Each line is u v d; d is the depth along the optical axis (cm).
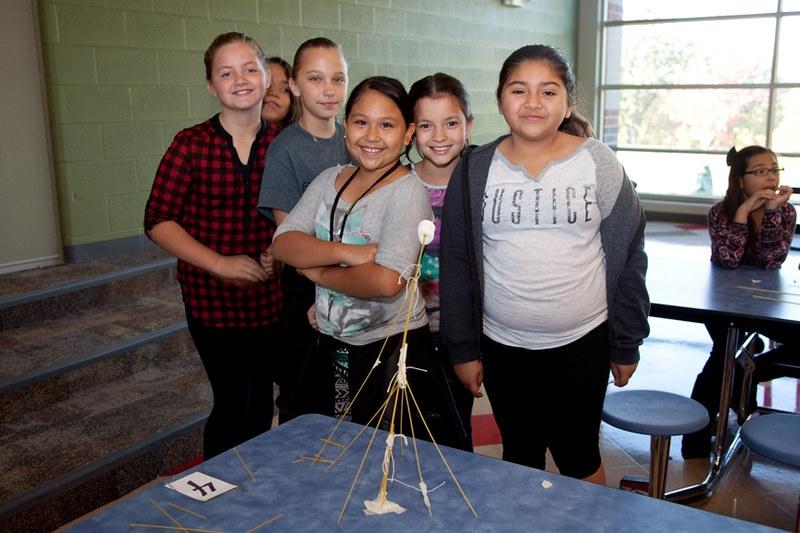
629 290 190
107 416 305
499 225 184
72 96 409
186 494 126
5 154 391
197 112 473
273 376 245
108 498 268
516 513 119
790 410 350
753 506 270
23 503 241
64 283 379
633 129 862
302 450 142
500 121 767
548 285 181
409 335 186
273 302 237
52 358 324
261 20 502
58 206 415
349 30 571
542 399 194
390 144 181
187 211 229
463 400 226
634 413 232
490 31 729
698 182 829
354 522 118
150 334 355
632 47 847
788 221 300
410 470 134
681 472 296
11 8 384
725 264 301
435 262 217
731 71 792
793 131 771
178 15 452
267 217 225
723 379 279
